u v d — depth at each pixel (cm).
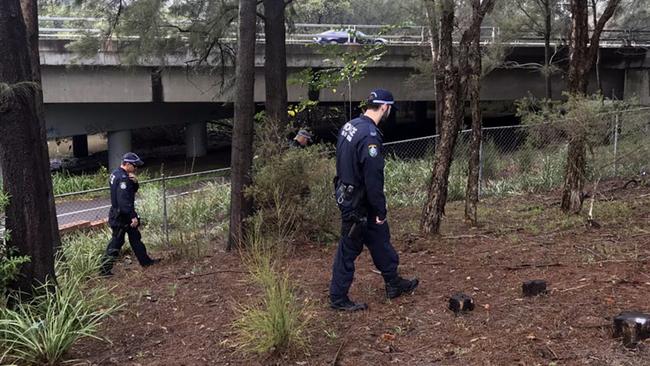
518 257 599
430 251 653
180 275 642
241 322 436
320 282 558
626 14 1778
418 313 457
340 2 2016
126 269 741
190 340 439
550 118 797
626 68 2323
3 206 450
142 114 2412
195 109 2561
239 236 728
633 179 1047
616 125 912
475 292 498
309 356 395
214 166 2541
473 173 792
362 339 416
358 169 452
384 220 461
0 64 446
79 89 2052
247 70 721
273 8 782
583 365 356
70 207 1488
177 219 1023
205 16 1041
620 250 592
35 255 464
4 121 451
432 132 3356
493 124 3128
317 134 2816
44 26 2014
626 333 375
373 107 456
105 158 2989
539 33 1730
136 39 1098
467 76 734
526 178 1132
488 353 380
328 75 1152
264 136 743
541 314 434
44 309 446
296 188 729
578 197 800
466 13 1053
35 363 402
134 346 438
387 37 2097
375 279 555
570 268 543
